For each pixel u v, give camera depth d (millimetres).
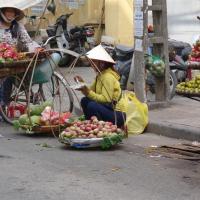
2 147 8758
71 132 8672
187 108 11594
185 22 17406
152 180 7004
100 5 21297
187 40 17234
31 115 9680
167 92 11742
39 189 6570
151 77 12727
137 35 10977
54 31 18531
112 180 6973
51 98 10922
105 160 8000
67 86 10867
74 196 6320
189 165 7789
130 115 9891
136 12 10938
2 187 6641
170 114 10898
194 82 8281
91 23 21234
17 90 10117
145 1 10875
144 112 10000
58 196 6320
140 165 7746
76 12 21703
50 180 6934
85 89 9367
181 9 17484
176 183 6891
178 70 12977
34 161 7871
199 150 8492
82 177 7086
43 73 10352
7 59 10047
